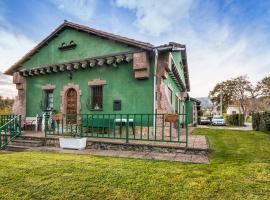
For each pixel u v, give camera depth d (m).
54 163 4.75
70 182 3.50
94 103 9.95
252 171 4.07
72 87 10.48
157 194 3.02
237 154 5.75
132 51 8.58
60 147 7.04
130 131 8.76
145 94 8.66
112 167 4.39
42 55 11.84
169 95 11.22
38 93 11.73
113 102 9.30
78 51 10.63
